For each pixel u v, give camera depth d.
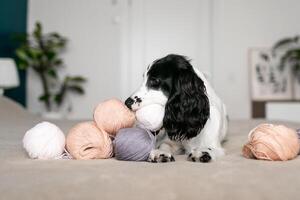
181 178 0.90
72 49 4.66
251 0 4.68
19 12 4.40
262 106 4.62
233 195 0.82
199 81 1.37
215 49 4.69
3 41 4.09
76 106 4.67
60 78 4.65
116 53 4.67
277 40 4.68
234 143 1.63
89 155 1.18
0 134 1.84
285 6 4.68
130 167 1.04
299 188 0.85
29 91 4.65
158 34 4.69
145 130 1.22
